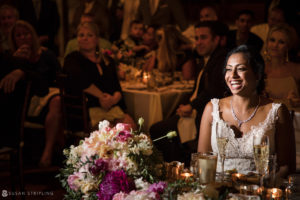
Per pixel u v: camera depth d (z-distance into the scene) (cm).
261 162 175
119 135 169
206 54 388
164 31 561
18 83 337
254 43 527
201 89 374
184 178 169
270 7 604
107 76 434
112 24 708
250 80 226
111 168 159
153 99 427
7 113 334
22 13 625
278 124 231
